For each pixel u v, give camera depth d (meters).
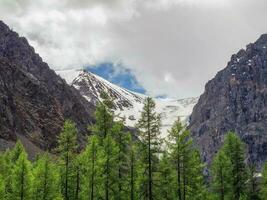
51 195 49.91
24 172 47.56
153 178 50.03
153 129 49.78
